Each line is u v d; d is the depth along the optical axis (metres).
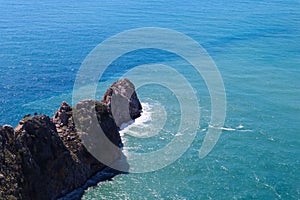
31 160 57.19
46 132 60.66
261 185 64.75
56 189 60.12
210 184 64.75
